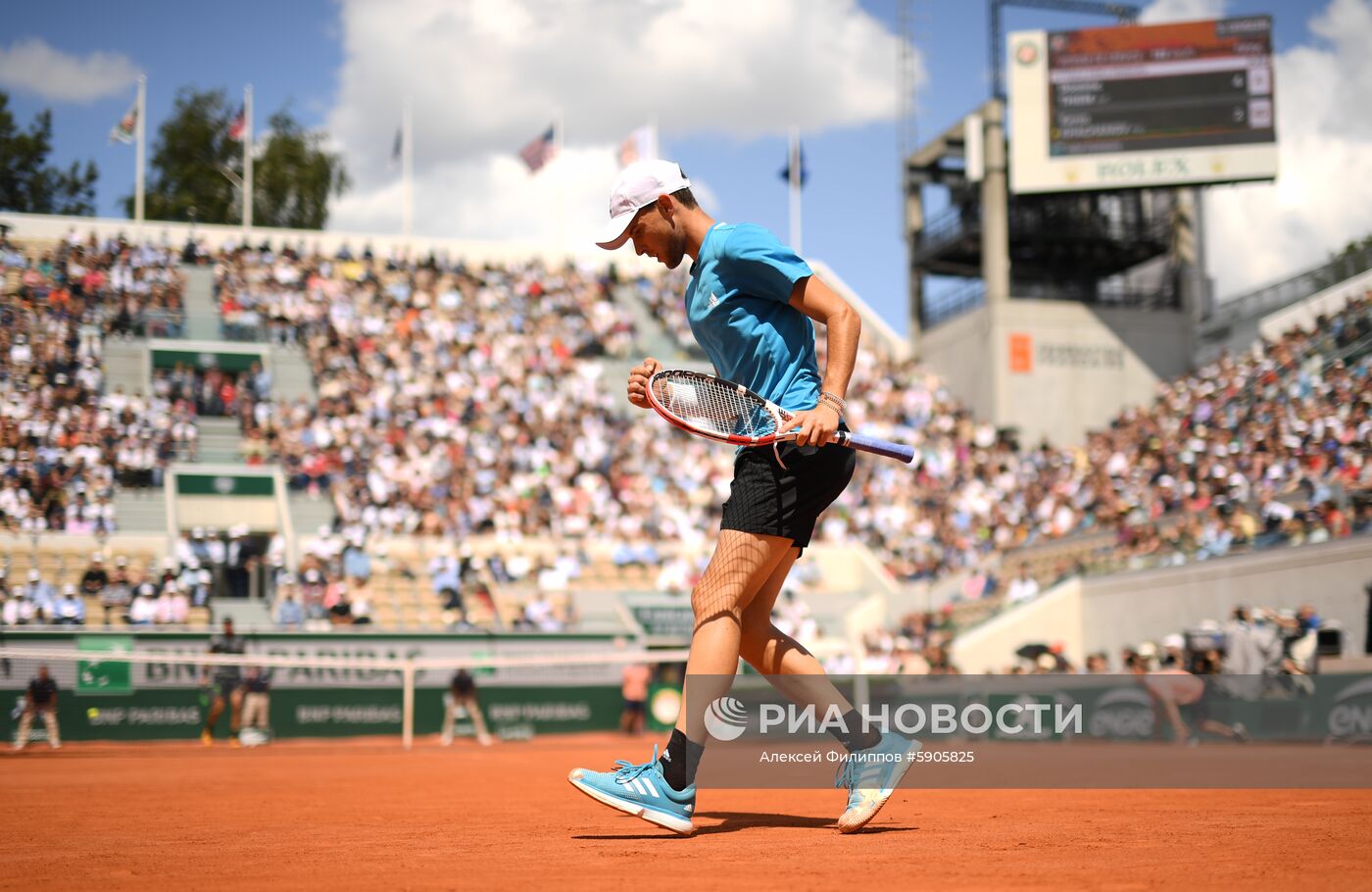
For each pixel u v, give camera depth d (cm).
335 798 719
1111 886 293
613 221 429
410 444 2912
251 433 2834
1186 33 3466
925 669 2064
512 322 3525
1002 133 3669
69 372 2869
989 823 468
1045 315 3650
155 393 2878
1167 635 2388
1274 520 2286
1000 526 3066
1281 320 3247
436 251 3850
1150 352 3709
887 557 2992
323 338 3225
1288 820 477
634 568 2770
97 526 2503
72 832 495
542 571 2650
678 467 3109
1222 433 2766
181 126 5509
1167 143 3450
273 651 2197
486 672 2294
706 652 409
